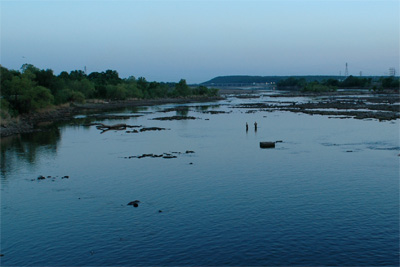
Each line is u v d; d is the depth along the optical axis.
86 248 33.34
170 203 43.38
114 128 105.69
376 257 30.91
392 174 52.78
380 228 35.94
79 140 86.12
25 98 132.50
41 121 125.25
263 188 47.91
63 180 53.19
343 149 70.00
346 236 34.47
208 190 47.62
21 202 44.50
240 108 172.62
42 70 167.38
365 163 59.12
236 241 33.97
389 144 73.81
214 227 36.84
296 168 57.03
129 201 44.31
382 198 43.53
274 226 36.75
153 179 52.94
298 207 41.34
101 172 57.09
